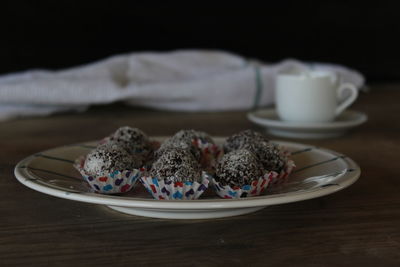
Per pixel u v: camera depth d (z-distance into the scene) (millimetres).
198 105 936
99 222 480
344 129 746
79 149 585
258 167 510
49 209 506
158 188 491
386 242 449
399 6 1595
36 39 1441
